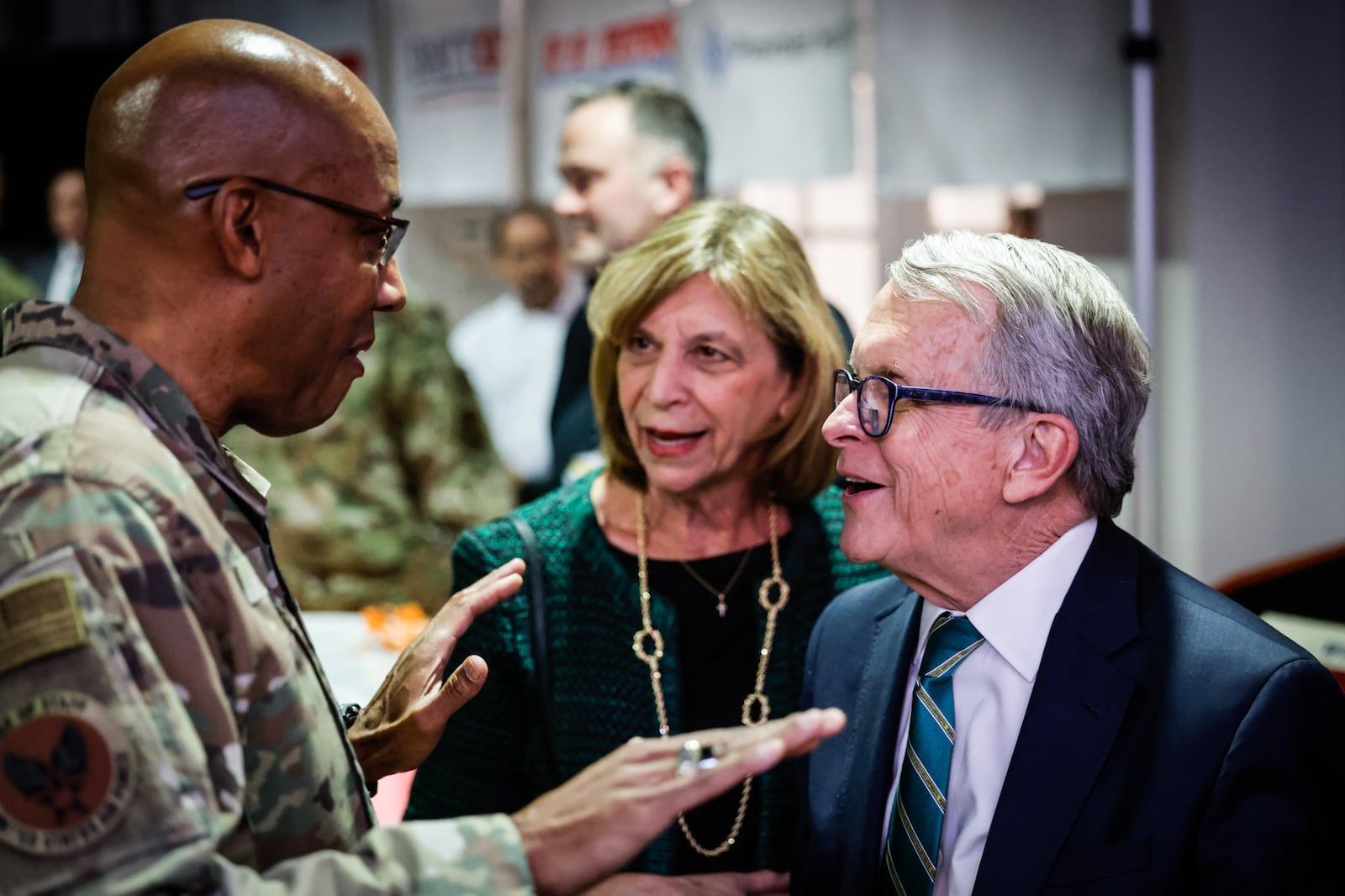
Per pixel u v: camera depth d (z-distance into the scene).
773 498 1.65
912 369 1.21
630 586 1.58
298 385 1.04
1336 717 1.11
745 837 1.54
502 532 1.60
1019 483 1.20
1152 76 3.70
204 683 0.88
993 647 1.24
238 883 0.83
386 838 0.89
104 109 0.97
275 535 2.79
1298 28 3.71
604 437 1.65
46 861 0.80
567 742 1.55
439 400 2.92
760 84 4.18
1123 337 1.21
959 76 3.85
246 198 0.96
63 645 0.81
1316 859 1.06
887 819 1.30
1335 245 3.74
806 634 1.62
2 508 0.85
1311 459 3.83
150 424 0.94
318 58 1.01
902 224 5.43
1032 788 1.15
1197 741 1.11
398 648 2.15
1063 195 4.09
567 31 4.72
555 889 0.89
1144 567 1.24
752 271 1.52
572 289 4.81
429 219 5.55
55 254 5.45
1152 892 1.09
